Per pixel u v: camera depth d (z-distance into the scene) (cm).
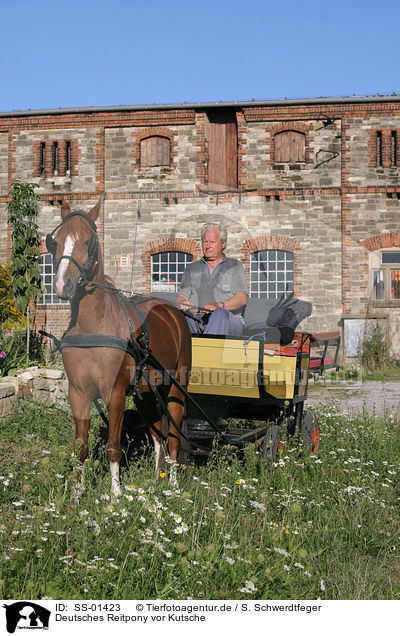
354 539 438
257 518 430
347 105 1711
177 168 1731
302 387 531
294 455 545
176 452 522
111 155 1756
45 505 394
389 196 1689
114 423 454
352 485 533
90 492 432
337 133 1717
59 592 323
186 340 509
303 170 1723
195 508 411
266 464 519
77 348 444
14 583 324
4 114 1762
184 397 522
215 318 505
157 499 396
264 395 512
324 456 596
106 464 523
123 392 457
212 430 580
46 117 1764
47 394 838
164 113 1733
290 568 358
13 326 740
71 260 428
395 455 660
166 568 347
